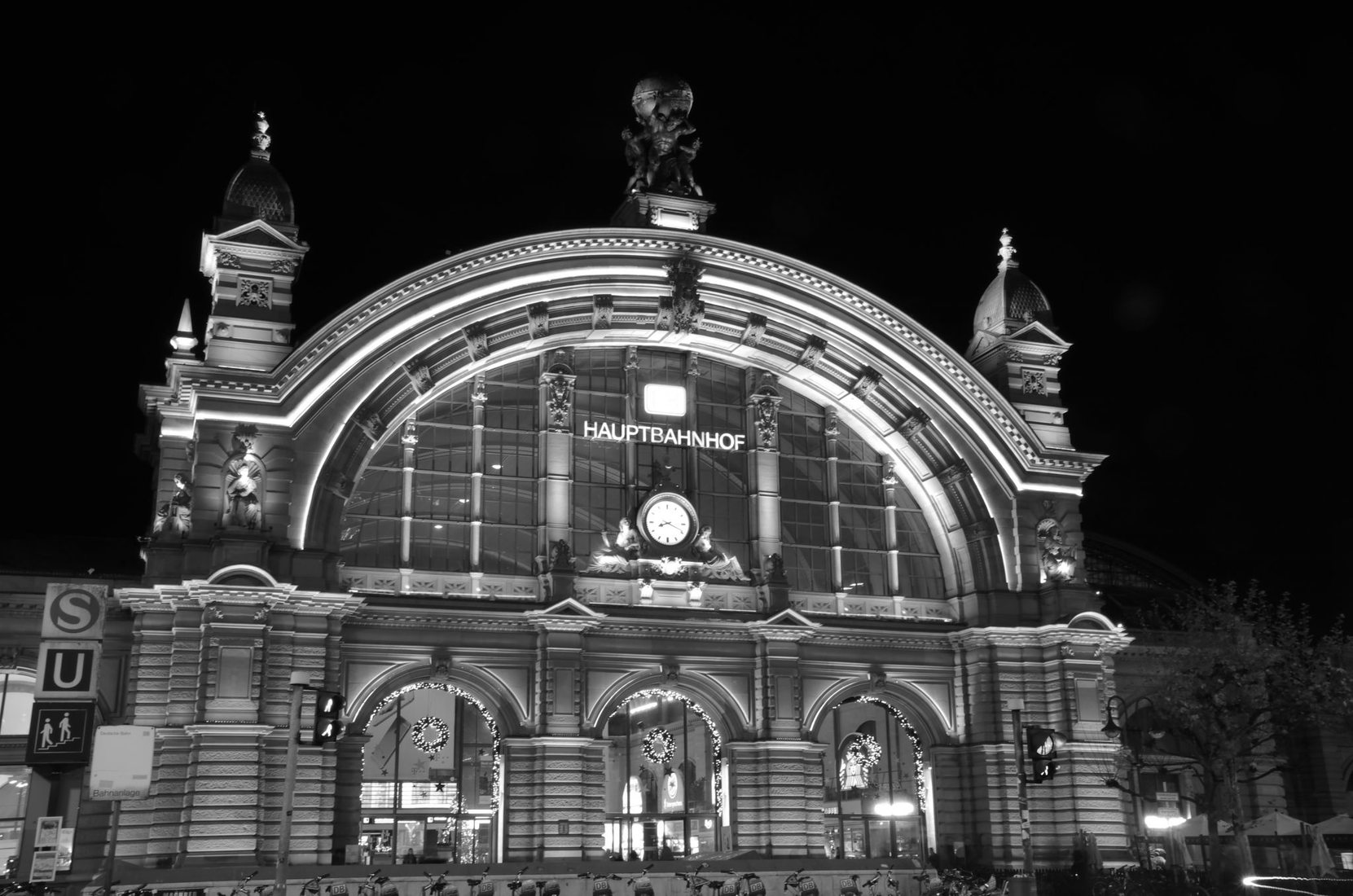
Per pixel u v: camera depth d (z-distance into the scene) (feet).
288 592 147.13
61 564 181.68
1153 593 246.47
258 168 164.04
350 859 149.59
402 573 162.20
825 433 187.73
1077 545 187.73
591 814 160.15
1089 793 176.04
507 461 171.42
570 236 172.86
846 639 178.19
